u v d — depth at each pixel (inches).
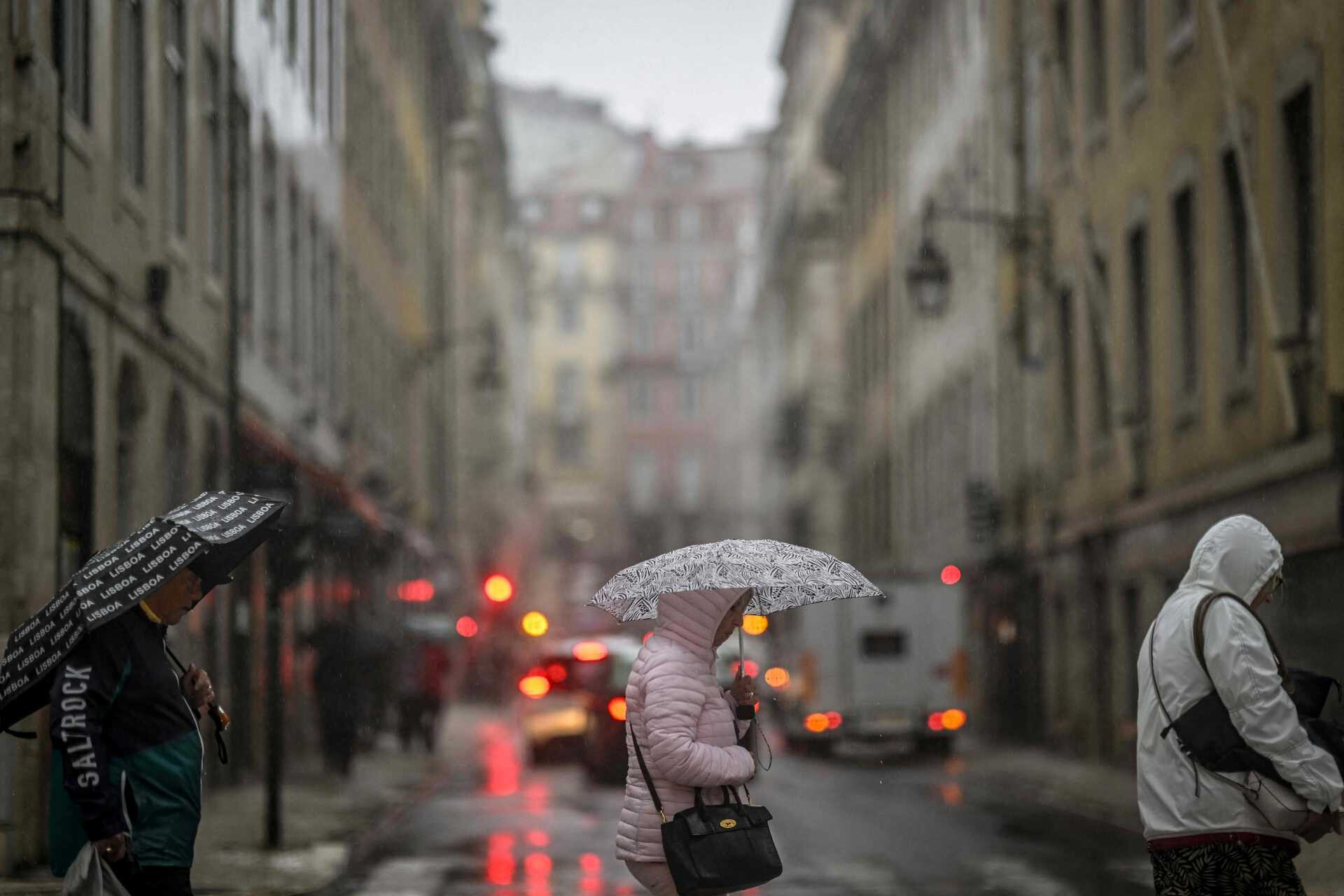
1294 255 1007.0
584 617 4416.8
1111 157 1403.8
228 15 924.6
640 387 6569.9
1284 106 1010.7
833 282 3467.0
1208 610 333.7
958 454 2118.6
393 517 2069.4
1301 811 329.1
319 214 1651.1
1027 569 1724.9
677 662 343.9
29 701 348.8
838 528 3380.9
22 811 684.1
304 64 1573.6
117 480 896.9
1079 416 1525.6
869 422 2891.2
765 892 654.5
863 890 661.3
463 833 892.0
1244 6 1069.8
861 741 1718.8
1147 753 342.6
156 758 339.9
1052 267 1605.6
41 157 721.6
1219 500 1132.5
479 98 3491.6
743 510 6072.8
